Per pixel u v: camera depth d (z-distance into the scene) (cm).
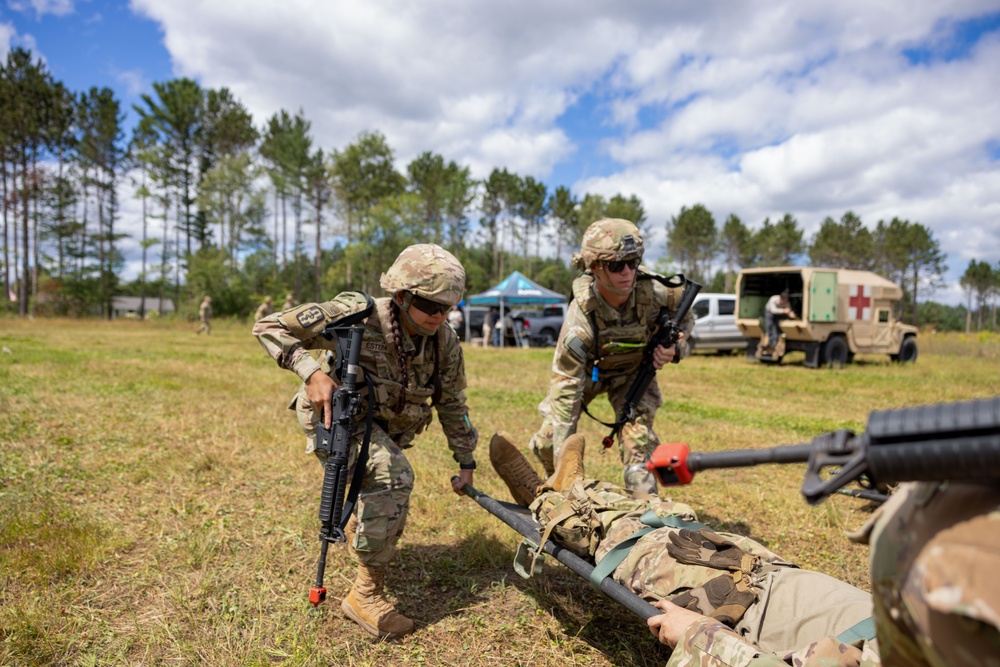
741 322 1620
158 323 3903
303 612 284
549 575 331
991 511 97
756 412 832
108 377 957
